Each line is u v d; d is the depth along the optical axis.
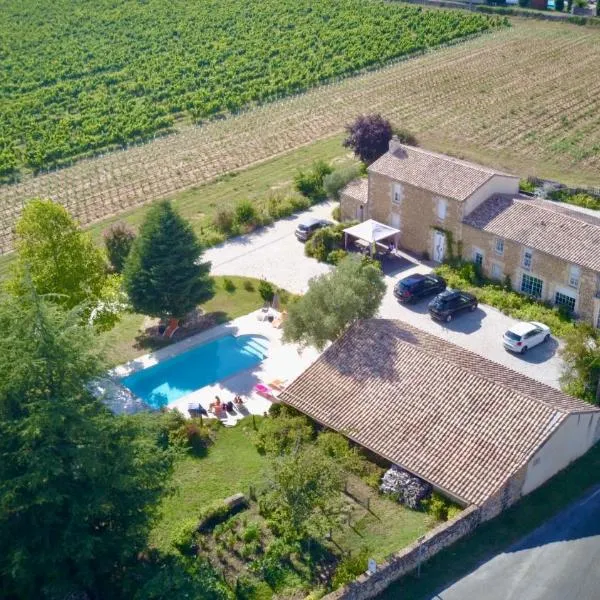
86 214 74.94
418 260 62.81
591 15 130.25
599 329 52.91
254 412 46.66
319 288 48.25
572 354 46.09
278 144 89.81
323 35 129.38
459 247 60.16
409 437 39.59
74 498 30.83
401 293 56.41
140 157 88.81
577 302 53.72
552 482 39.66
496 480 36.62
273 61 118.38
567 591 33.28
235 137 92.94
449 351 45.03
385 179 63.50
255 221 69.44
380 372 43.09
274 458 38.66
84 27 144.88
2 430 30.20
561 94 99.56
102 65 122.50
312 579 33.97
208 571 33.91
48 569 31.14
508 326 54.12
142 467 32.84
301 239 66.12
